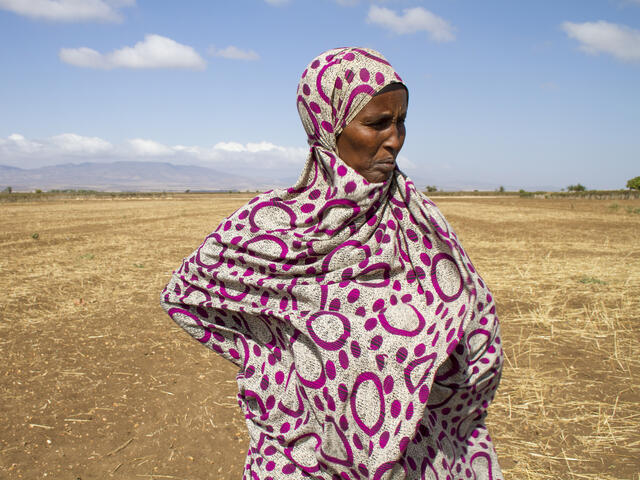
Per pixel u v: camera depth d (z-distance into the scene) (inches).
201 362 191.6
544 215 965.2
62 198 2625.5
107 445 136.5
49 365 187.0
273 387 56.5
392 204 51.5
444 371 51.4
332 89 49.0
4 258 430.3
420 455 49.8
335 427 49.4
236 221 57.9
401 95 49.4
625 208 1181.7
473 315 50.2
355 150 49.3
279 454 55.6
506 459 124.2
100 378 176.4
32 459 129.4
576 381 165.2
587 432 135.0
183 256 445.1
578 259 391.5
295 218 54.9
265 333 58.3
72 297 285.4
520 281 309.7
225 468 127.6
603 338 203.9
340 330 48.7
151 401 160.4
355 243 49.8
